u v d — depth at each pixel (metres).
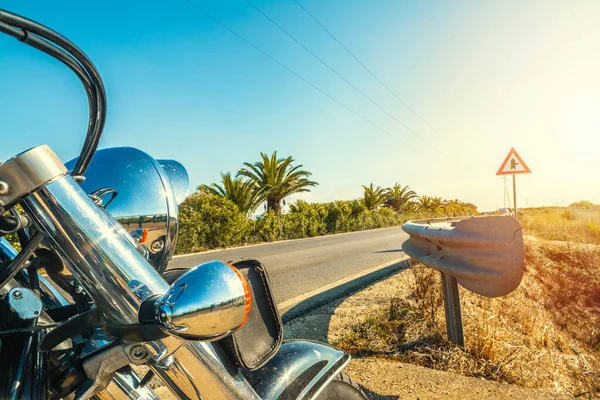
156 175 1.25
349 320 4.01
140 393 1.05
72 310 1.17
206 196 17.25
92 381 0.87
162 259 1.22
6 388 0.81
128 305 0.78
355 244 15.52
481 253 2.63
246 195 20.09
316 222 25.23
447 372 2.88
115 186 1.19
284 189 22.84
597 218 21.02
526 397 2.54
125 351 0.85
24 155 0.74
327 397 1.42
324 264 9.30
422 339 3.40
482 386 2.67
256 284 1.07
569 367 3.48
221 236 16.89
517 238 2.45
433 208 55.97
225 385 0.95
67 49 0.83
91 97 0.94
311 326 3.88
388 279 6.18
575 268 8.80
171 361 0.90
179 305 0.69
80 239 0.78
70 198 0.78
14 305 0.87
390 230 28.45
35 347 0.92
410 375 2.81
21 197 0.75
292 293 5.91
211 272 0.73
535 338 4.18
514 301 5.19
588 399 2.74
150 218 1.19
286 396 1.20
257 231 20.73
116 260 0.79
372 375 2.81
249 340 1.01
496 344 3.26
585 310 6.28
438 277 4.05
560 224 19.45
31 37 0.77
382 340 3.45
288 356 1.32
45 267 1.09
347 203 31.14
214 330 0.72
